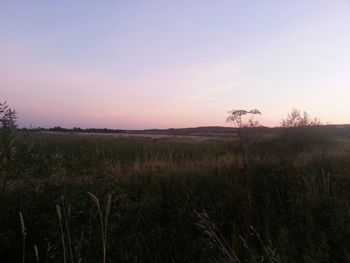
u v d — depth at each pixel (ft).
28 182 24.77
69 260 18.95
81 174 33.99
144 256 20.58
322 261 18.56
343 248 19.52
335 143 77.10
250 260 18.28
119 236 22.02
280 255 18.67
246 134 28.86
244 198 25.96
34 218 21.85
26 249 20.67
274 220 24.20
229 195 26.91
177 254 20.93
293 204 25.71
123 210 24.14
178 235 22.20
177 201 26.35
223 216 24.71
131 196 27.96
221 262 18.72
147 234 22.44
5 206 22.20
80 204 23.13
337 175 30.81
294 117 81.41
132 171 36.88
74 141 80.59
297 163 35.83
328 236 21.40
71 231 21.42
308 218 23.31
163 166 38.52
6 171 23.04
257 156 40.04
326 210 24.44
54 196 24.00
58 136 95.91
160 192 29.25
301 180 29.76
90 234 20.63
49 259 19.44
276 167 33.68
